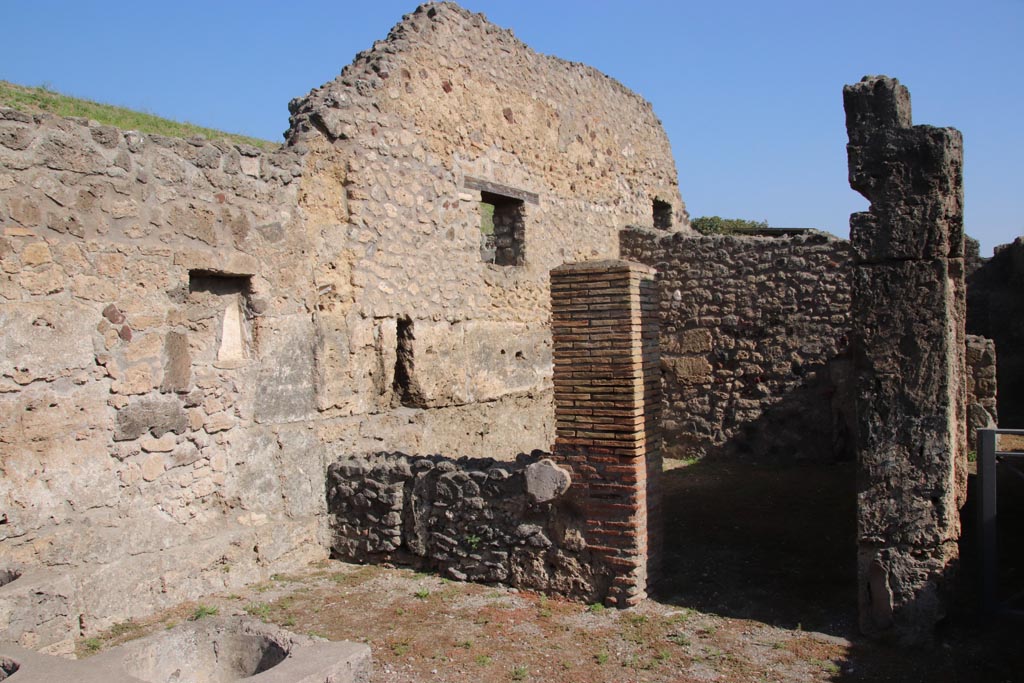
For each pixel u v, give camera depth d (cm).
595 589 631
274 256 748
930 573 536
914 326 538
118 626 600
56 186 587
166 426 656
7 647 394
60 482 585
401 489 736
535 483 644
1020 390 1869
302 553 749
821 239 1178
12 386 558
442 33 966
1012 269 1933
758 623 585
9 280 558
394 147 883
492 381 1048
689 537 796
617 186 1377
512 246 1137
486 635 575
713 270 1246
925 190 532
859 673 502
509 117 1094
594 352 622
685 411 1262
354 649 388
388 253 871
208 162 694
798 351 1192
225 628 427
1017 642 538
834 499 945
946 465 533
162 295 657
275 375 745
